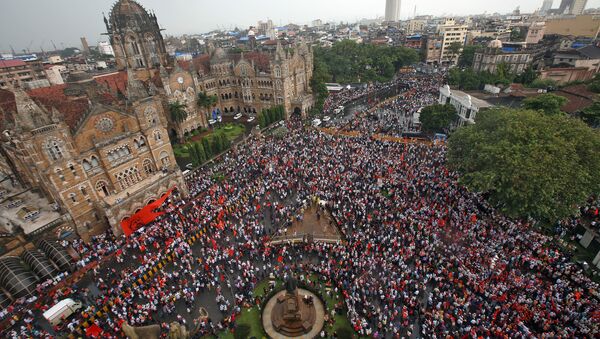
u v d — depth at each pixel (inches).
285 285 1441.9
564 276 1475.1
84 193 2030.0
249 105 4261.8
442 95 3754.9
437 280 1493.6
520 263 1558.8
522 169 1654.8
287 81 3887.8
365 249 1708.9
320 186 2273.6
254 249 1793.8
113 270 1753.2
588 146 1740.9
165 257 1777.8
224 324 1406.3
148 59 3592.5
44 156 1815.9
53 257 1775.3
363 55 5885.8
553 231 1827.0
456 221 1836.9
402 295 1445.6
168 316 1461.6
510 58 4475.9
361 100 4670.3
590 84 3129.9
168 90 3324.3
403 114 3846.0
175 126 3447.3
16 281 1621.6
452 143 2234.3
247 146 3100.4
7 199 2143.2
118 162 2183.8
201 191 2445.9
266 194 2331.4
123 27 3373.5
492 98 3393.2
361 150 2746.1
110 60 7568.9
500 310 1314.0
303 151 2805.1
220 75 4128.9
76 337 1409.9
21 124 1707.7
